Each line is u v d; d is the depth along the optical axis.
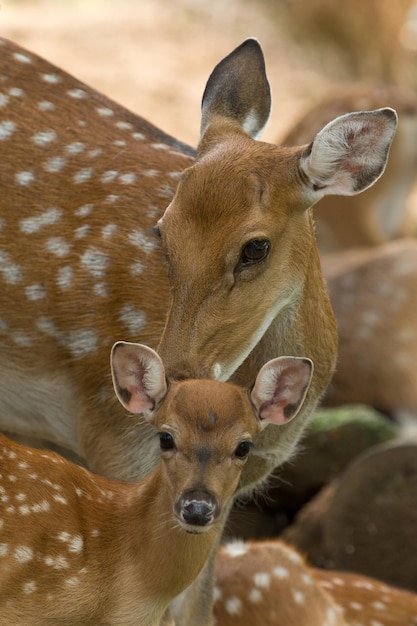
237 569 12.18
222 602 12.04
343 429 15.48
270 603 11.95
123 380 8.91
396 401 17.91
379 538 14.54
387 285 18.19
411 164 22.97
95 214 10.20
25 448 10.02
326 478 15.52
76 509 9.91
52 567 9.77
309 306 9.83
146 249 10.05
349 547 14.59
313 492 15.60
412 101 22.86
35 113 10.59
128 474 10.19
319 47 32.66
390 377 17.94
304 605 12.00
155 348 9.95
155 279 9.98
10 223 10.27
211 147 9.52
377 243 22.56
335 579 13.07
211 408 8.66
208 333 8.97
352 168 9.36
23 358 10.28
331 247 22.56
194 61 30.98
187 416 8.64
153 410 8.88
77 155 10.43
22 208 10.27
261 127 10.05
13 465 9.80
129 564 9.87
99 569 9.88
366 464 14.49
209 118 9.88
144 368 8.88
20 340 10.24
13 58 10.88
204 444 8.59
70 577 9.82
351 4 32.41
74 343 10.12
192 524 8.44
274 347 9.74
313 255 9.77
